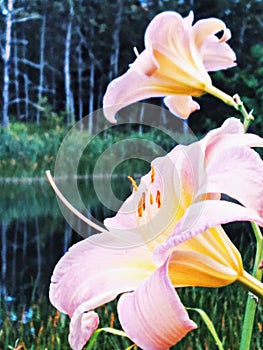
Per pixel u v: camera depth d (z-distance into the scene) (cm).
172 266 64
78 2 1903
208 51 88
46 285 499
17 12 1905
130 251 71
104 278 69
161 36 82
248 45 1848
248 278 66
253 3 1869
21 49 1919
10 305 423
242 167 65
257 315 318
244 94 1705
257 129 1652
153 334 57
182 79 84
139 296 60
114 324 316
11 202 1048
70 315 70
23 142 1427
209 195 67
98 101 2000
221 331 311
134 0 1961
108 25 1947
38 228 782
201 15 1936
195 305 343
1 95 1900
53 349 306
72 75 1986
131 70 79
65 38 1945
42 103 1816
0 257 609
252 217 59
